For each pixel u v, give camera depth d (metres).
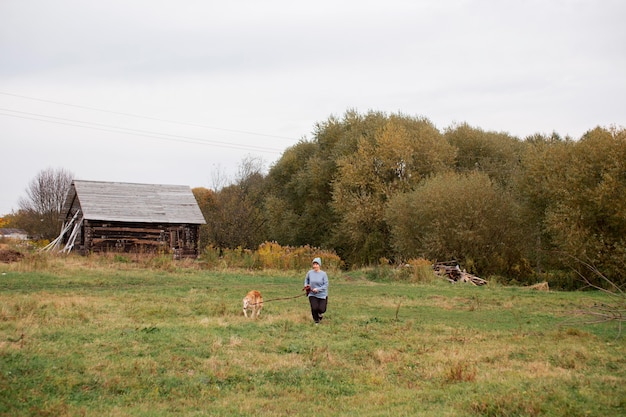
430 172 47.47
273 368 11.30
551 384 10.15
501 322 17.80
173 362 11.18
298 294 22.84
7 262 28.95
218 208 64.81
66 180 66.12
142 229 40.03
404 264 34.84
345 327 15.78
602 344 14.10
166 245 40.03
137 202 41.56
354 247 49.75
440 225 36.97
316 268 16.30
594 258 31.33
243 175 72.06
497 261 36.41
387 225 46.88
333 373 11.20
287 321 16.02
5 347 11.44
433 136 48.75
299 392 10.06
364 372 11.30
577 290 31.14
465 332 15.59
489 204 36.81
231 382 10.50
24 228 66.44
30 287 21.44
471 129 53.31
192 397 9.60
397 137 47.31
